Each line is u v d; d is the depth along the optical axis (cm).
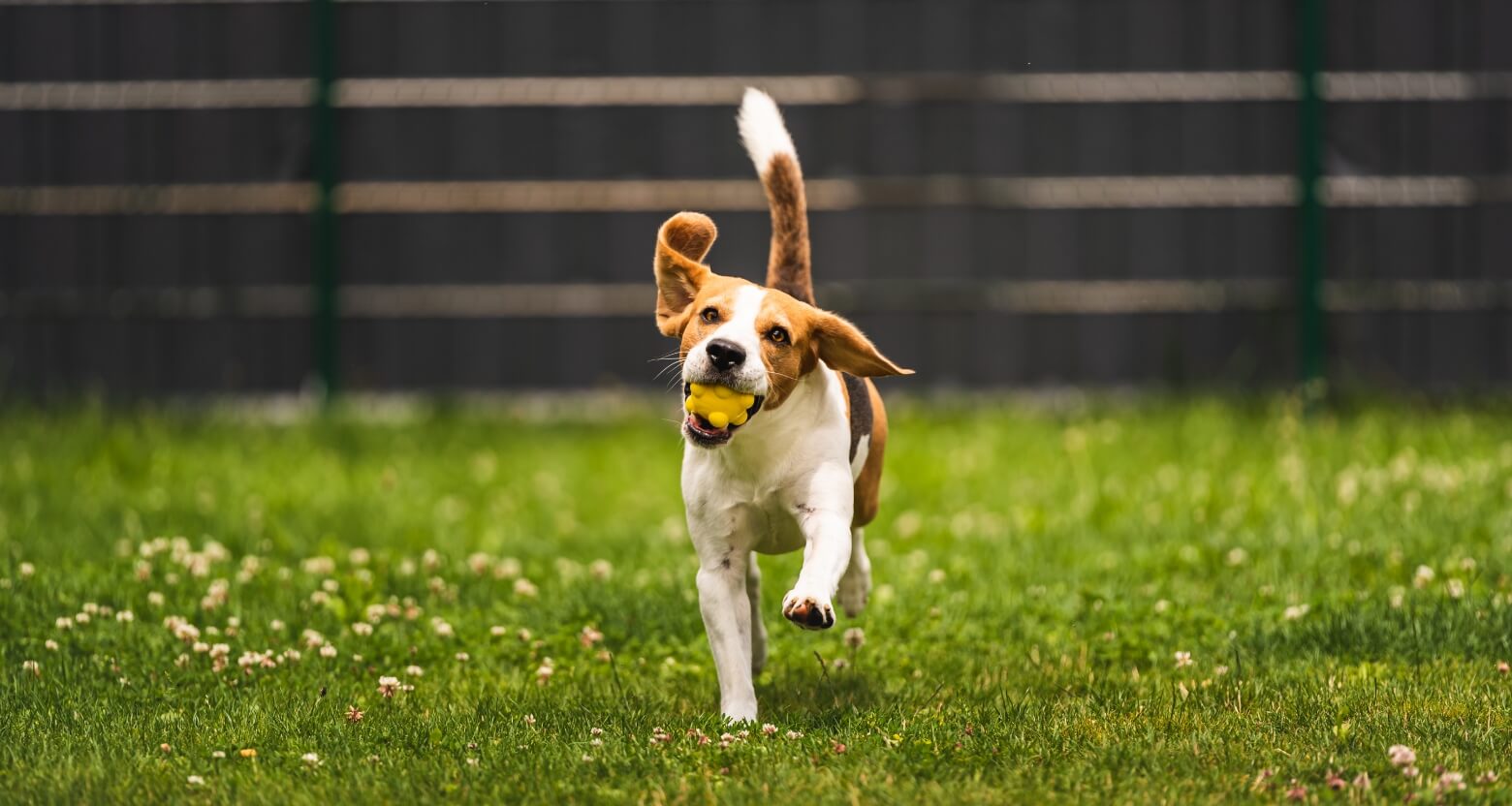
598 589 848
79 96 1530
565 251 1546
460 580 872
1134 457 1287
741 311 590
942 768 548
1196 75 1509
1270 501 1091
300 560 945
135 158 1535
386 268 1554
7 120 1530
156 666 699
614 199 1538
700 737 580
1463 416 1384
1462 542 923
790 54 1516
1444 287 1514
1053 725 604
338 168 1541
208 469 1282
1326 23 1497
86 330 1549
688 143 1524
